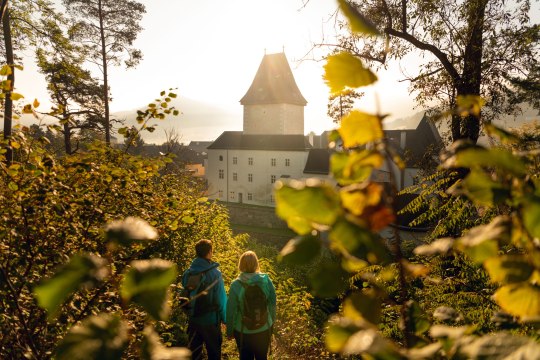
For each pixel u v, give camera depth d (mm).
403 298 673
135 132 3854
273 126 64375
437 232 3475
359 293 629
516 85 9422
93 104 25516
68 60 14828
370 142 565
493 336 477
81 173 3459
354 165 558
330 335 535
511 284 612
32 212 2773
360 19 426
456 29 9570
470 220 3279
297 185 477
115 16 24500
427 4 9469
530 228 547
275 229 37875
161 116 3793
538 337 751
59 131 3406
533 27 8859
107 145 3930
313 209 477
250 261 4918
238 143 58750
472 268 2596
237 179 58438
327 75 538
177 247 6684
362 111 552
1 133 3111
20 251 2492
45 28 14023
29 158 3113
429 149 9289
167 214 3750
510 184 606
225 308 4898
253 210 39406
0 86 2924
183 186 9398
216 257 8141
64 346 479
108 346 484
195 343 4734
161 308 526
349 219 475
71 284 498
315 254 498
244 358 4910
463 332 579
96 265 520
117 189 3455
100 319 511
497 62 9422
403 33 10078
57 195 2914
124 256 2662
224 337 6270
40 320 2049
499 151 529
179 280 5195
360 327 534
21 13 13633
